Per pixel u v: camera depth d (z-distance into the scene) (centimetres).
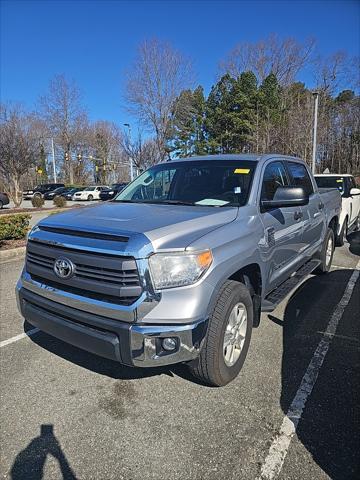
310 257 532
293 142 3080
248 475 221
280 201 357
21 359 359
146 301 247
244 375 326
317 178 1012
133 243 249
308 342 387
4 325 439
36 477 223
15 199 2430
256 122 4031
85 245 265
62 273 277
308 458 233
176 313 249
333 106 3856
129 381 320
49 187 4531
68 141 6069
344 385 309
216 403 288
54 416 277
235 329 304
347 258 757
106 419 272
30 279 312
